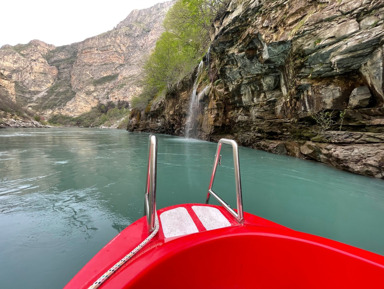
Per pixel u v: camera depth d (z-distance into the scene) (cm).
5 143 1247
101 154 794
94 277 86
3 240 192
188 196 328
